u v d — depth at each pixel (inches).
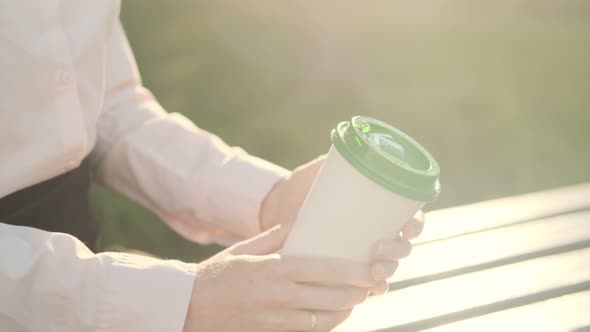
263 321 38.7
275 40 167.2
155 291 39.6
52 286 40.0
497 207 55.6
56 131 45.6
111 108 52.1
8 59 43.5
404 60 167.2
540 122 148.6
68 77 45.1
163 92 144.5
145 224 110.0
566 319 43.3
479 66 168.7
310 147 132.6
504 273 47.4
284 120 139.7
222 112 140.2
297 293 38.2
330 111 144.4
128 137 51.6
